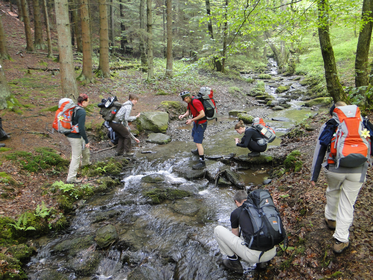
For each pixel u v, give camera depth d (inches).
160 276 126.4
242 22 252.1
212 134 345.7
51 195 186.5
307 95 585.9
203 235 151.7
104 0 531.2
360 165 102.1
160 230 158.9
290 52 908.0
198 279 121.3
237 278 119.6
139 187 212.8
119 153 271.6
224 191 205.6
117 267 133.6
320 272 106.9
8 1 1202.0
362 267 101.3
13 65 576.7
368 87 253.1
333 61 262.2
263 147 233.5
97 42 1013.8
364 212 129.9
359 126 101.7
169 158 265.6
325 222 131.0
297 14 245.3
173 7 990.4
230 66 803.4
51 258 139.9
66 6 306.8
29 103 369.4
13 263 126.1
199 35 753.0
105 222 169.2
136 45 1059.9
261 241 100.6
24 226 150.6
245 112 456.4
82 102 197.3
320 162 112.7
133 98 263.4
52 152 237.5
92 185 207.9
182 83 584.7
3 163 202.2
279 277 113.3
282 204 165.6
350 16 243.0
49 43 701.3
